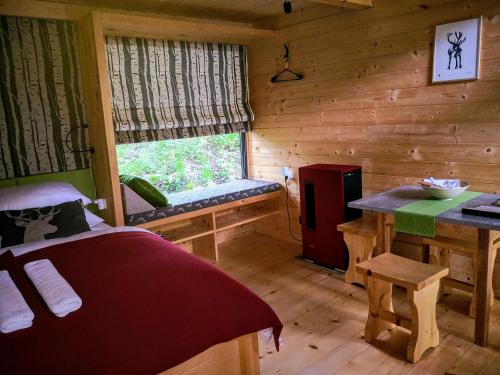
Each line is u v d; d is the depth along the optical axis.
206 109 4.05
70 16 3.13
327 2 2.96
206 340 1.60
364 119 3.41
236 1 3.37
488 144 2.71
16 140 3.06
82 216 2.84
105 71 2.88
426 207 2.43
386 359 2.27
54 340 1.48
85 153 3.36
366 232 2.94
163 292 1.81
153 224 3.31
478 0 2.62
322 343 2.46
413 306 2.16
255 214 4.23
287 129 4.11
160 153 4.02
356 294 3.08
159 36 3.57
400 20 3.04
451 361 2.22
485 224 2.05
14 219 2.65
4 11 2.86
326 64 3.61
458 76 2.77
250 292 1.89
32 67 3.06
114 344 1.47
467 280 2.98
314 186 3.46
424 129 3.02
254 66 4.32
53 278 1.93
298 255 3.94
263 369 2.24
